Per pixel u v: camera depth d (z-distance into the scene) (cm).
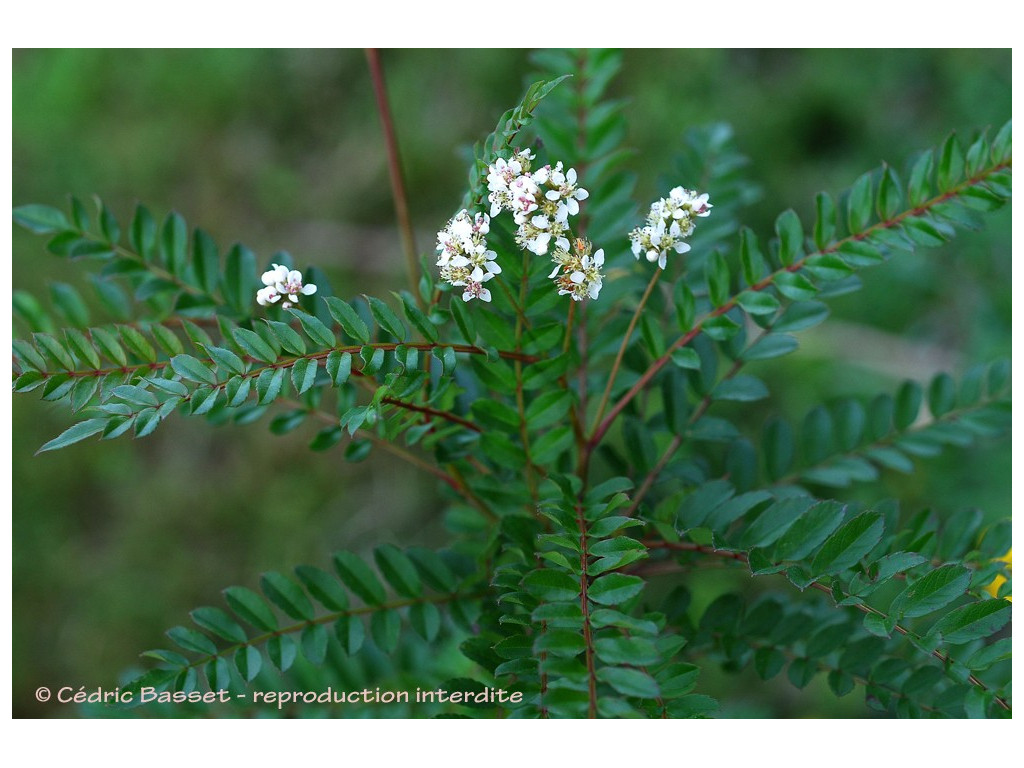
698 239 39
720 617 35
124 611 68
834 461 39
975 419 39
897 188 32
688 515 33
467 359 33
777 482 38
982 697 30
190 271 38
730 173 40
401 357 30
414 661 41
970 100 68
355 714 39
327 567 68
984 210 31
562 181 30
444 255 30
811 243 34
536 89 30
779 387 66
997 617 29
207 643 33
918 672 33
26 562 69
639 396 38
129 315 39
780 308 34
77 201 37
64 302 39
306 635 34
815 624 35
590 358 37
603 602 28
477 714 32
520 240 30
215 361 29
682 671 30
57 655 67
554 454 33
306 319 30
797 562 30
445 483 39
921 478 59
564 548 32
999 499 56
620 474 37
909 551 32
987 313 58
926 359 66
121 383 30
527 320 32
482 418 33
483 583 36
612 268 37
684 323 33
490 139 31
